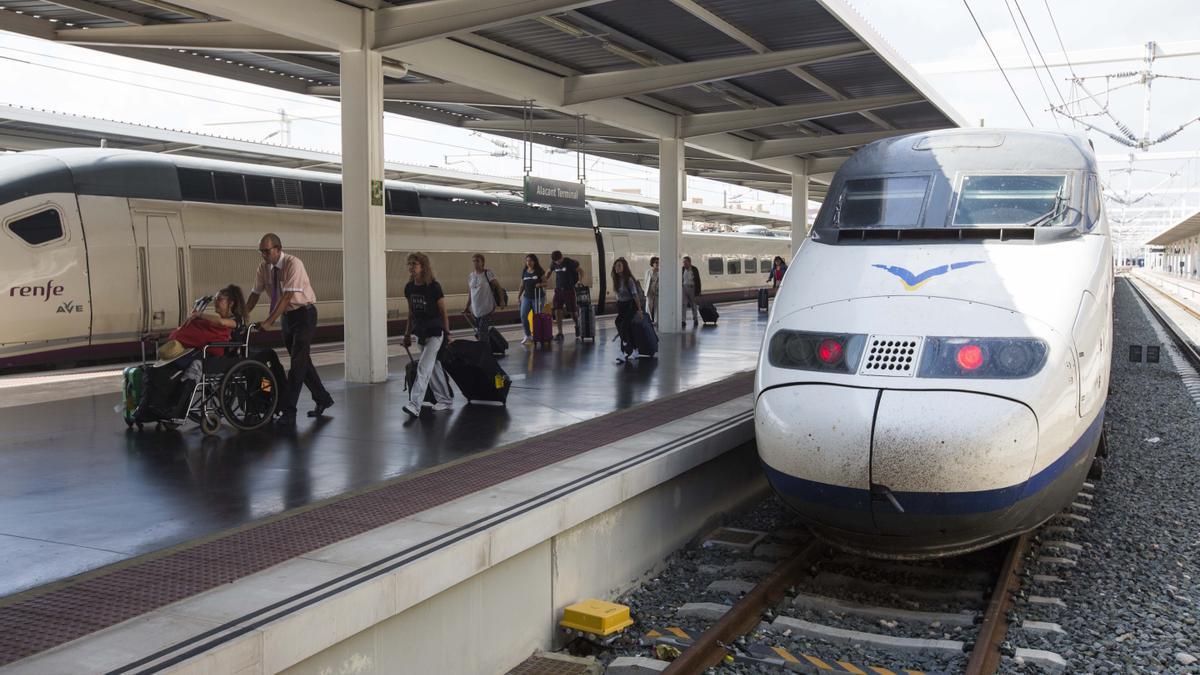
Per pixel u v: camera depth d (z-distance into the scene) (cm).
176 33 1144
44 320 1329
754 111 1644
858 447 519
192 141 1969
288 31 989
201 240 1548
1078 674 476
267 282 856
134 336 1448
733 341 1647
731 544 705
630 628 558
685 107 1667
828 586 620
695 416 831
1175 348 2080
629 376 1151
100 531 503
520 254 2336
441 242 2094
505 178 2808
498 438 752
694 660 489
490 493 562
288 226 1720
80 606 390
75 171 1384
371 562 436
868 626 554
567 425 807
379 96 1089
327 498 566
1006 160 689
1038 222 637
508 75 1316
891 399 520
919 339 539
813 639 532
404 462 666
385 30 1066
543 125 1769
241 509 543
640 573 650
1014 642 514
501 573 508
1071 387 538
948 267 588
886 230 644
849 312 573
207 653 336
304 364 848
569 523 550
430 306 874
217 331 791
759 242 3691
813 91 1524
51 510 546
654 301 1975
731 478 807
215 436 771
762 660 499
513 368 1248
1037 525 573
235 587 405
